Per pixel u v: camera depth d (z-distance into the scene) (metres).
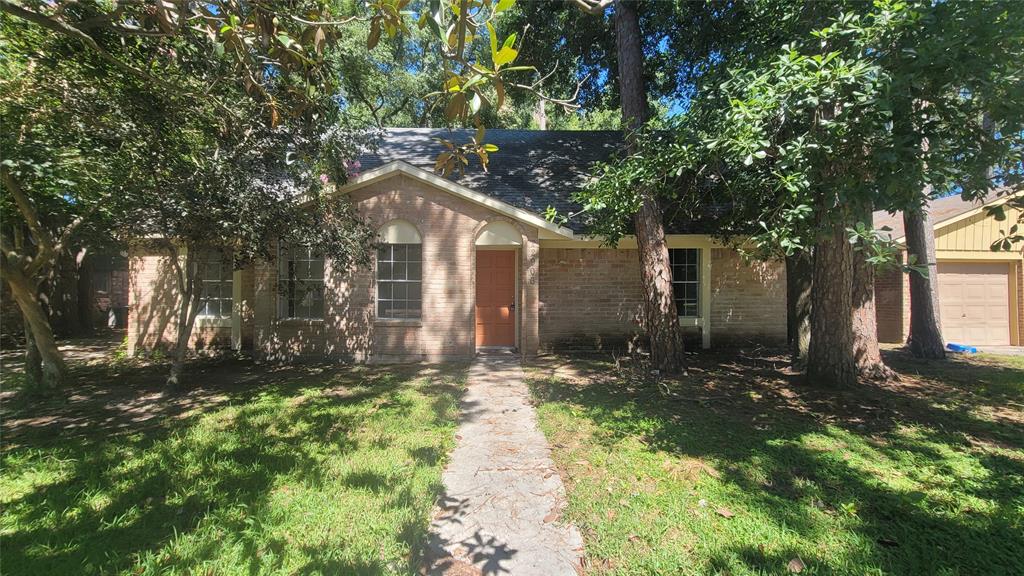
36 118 5.17
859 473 3.91
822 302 6.98
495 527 3.12
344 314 9.24
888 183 3.56
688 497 3.47
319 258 9.60
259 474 3.87
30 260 6.62
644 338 10.92
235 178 5.81
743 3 7.11
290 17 3.04
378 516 3.19
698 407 5.92
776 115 4.31
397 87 17.53
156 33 3.24
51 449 4.50
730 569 2.62
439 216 9.28
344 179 7.74
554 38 11.89
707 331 10.98
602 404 6.05
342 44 11.10
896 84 3.47
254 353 9.39
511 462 4.22
